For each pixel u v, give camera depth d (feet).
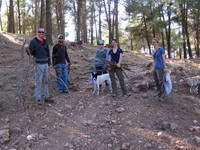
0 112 22.27
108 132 19.66
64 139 18.69
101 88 28.96
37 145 17.93
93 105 24.32
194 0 66.08
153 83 28.43
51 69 33.24
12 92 26.09
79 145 18.08
